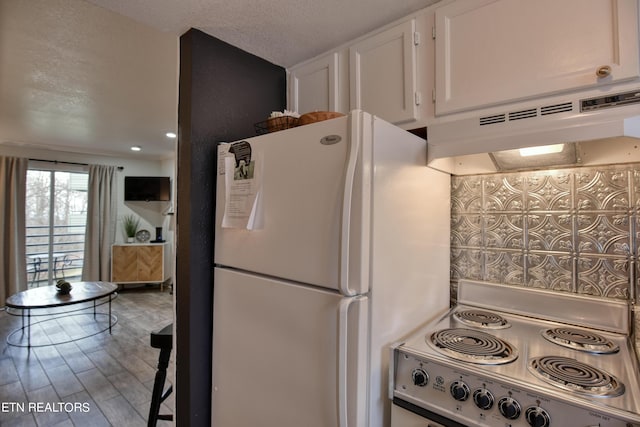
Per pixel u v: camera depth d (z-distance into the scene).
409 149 1.16
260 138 1.20
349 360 0.90
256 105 1.67
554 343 1.07
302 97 1.75
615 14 0.91
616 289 1.19
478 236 1.50
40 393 2.45
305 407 1.01
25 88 2.61
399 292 1.10
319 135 1.00
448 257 1.50
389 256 1.04
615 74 0.90
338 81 1.58
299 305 1.03
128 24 1.73
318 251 0.99
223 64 1.53
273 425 1.11
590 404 0.72
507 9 1.09
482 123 1.11
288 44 1.58
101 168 5.46
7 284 4.49
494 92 1.10
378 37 1.43
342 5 1.27
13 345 3.29
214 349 1.37
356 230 0.91
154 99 2.85
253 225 1.19
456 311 1.42
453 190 1.58
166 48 1.97
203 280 1.41
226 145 1.35
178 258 1.43
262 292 1.16
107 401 2.35
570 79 0.97
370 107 1.45
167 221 5.87
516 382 0.80
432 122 1.25
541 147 1.12
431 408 0.91
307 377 1.00
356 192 0.91
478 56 1.14
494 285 1.43
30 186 4.91
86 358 3.02
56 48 1.97
